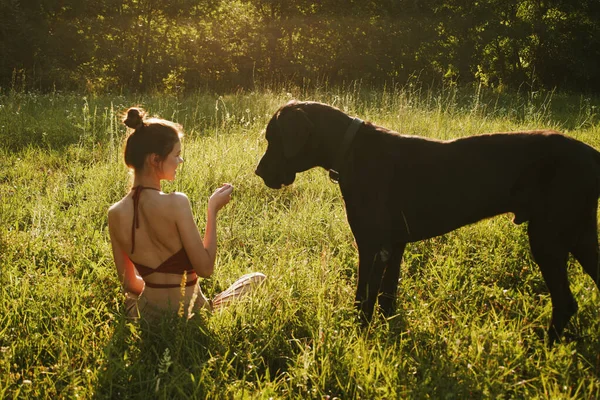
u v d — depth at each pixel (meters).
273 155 3.52
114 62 17.28
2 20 14.70
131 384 2.73
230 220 5.03
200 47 19.06
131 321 3.21
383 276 3.52
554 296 3.12
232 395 2.69
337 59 18.84
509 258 4.18
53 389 2.69
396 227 3.32
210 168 6.32
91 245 4.40
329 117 3.42
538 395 2.63
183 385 2.70
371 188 3.29
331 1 18.88
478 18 18.44
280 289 3.55
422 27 18.41
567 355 2.91
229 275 4.02
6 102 10.43
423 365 2.84
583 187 3.00
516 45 18.69
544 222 3.07
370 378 2.72
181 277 3.17
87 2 16.53
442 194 3.21
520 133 3.25
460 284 3.92
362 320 3.30
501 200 3.19
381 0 18.75
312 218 5.04
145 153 3.05
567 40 18.91
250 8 19.98
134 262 3.17
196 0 17.86
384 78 18.77
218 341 3.07
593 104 14.45
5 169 6.66
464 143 3.28
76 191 5.82
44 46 15.40
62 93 14.14
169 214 3.02
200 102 11.87
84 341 3.04
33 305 3.35
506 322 3.40
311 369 2.86
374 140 3.36
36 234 4.56
